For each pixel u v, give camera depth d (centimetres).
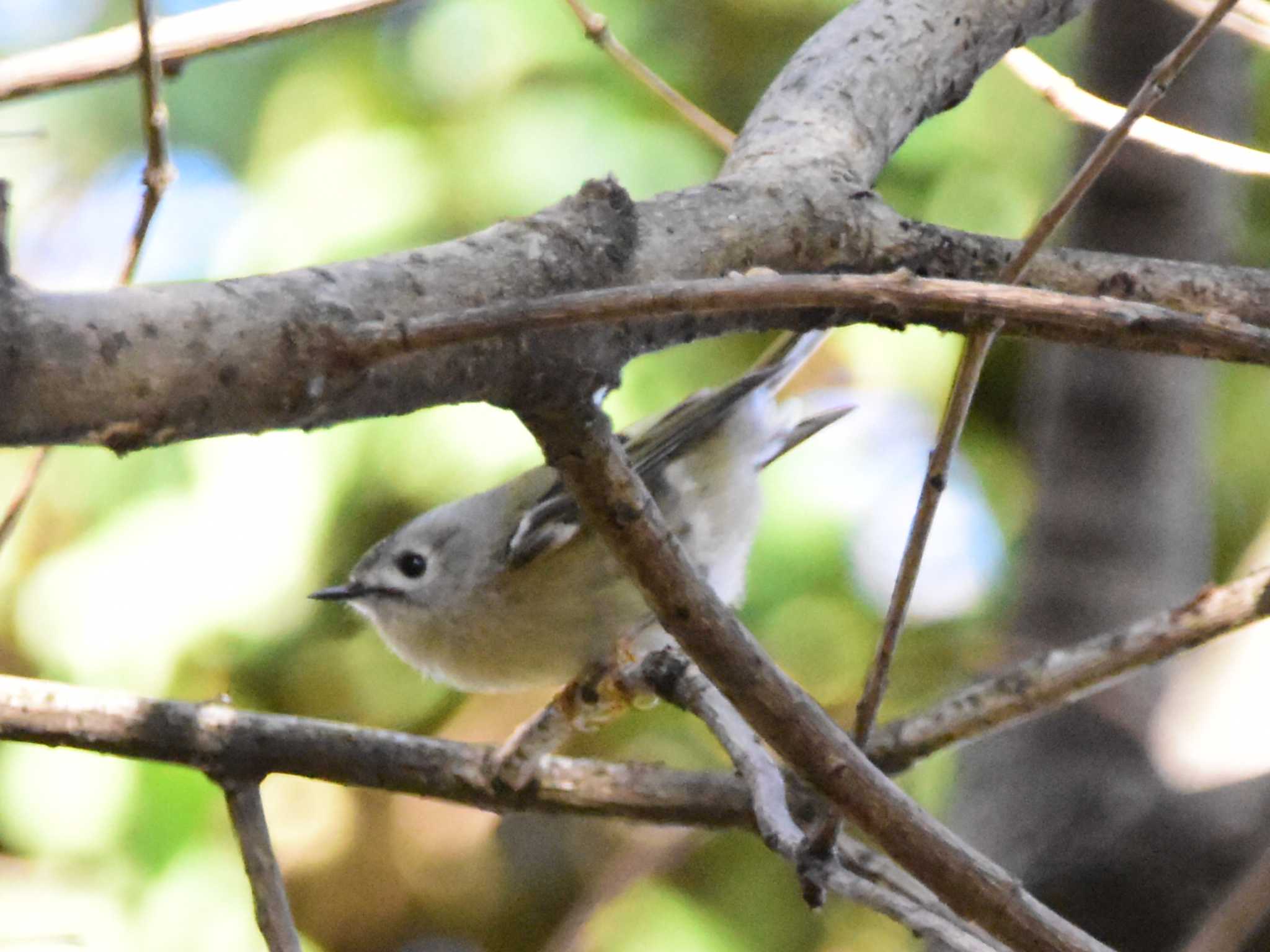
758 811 432
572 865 1196
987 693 553
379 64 1090
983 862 381
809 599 1051
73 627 1001
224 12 579
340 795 1147
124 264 547
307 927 1150
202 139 1099
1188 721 757
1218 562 1088
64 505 1041
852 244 466
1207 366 882
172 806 994
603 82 1059
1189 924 702
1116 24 845
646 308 326
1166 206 834
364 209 1022
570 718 546
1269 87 1070
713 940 1035
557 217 393
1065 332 404
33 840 991
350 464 1004
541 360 360
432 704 1105
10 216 290
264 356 318
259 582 1005
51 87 561
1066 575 837
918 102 550
